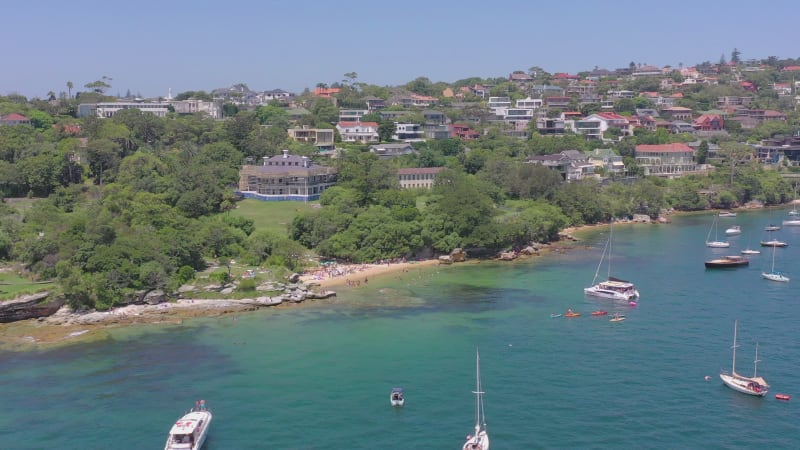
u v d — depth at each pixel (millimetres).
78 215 172250
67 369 108812
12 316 131125
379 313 138125
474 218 191500
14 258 151500
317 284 159625
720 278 165750
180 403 96562
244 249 169875
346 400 97062
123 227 158375
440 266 181500
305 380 104125
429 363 110250
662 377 103812
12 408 95062
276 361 111875
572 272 173875
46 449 84438
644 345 117500
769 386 100000
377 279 166250
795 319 131125
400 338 122500
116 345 119750
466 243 188875
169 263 146875
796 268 176625
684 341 119375
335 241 179000
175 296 142625
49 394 99562
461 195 196000
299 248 169125
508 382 102375
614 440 85312
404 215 190875
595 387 100375
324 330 127500
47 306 133000
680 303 143125
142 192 189250
